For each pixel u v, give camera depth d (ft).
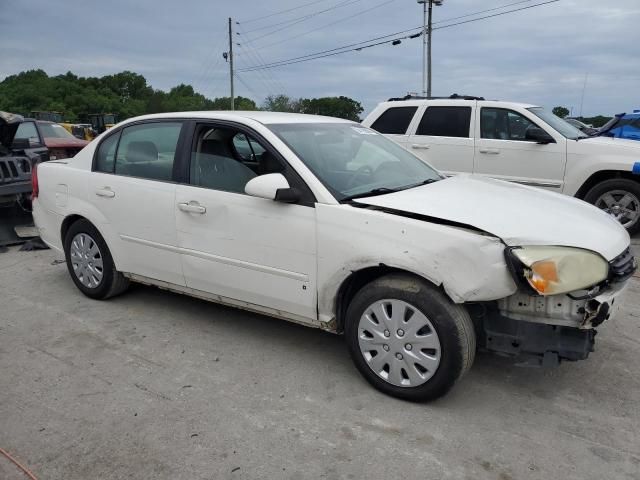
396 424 10.65
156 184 14.51
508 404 11.38
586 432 10.44
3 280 19.27
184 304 16.75
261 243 12.60
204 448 9.94
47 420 10.80
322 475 9.27
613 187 24.98
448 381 10.75
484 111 26.94
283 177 12.00
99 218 15.94
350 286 12.06
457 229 10.44
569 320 10.21
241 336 14.55
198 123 14.17
